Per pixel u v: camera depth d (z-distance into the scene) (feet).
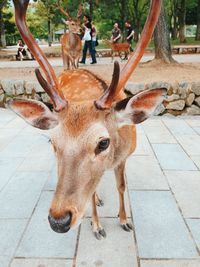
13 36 139.74
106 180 13.79
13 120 23.39
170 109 24.09
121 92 10.36
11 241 10.12
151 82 24.38
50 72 8.52
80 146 6.92
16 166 15.43
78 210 6.70
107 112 7.58
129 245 9.80
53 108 7.77
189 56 56.85
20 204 12.13
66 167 6.84
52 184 13.57
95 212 10.23
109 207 11.78
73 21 34.55
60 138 7.12
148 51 68.95
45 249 9.73
